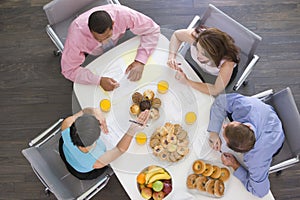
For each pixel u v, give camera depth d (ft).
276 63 10.65
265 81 10.56
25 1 10.91
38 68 10.59
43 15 10.85
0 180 10.02
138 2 10.92
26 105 10.39
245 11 10.93
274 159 8.63
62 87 10.50
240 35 8.48
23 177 10.03
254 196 7.75
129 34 8.57
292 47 10.75
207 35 7.91
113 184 9.91
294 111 7.95
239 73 8.91
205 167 7.66
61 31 9.00
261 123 7.98
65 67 8.30
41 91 10.46
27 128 10.27
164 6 10.92
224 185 7.76
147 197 7.69
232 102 8.27
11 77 10.53
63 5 8.52
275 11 10.94
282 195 9.93
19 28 10.80
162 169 7.70
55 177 8.34
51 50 10.67
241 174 7.75
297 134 7.95
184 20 10.87
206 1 10.91
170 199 7.64
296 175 10.00
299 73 10.62
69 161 8.30
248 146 7.38
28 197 9.96
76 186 8.66
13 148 10.17
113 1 9.15
